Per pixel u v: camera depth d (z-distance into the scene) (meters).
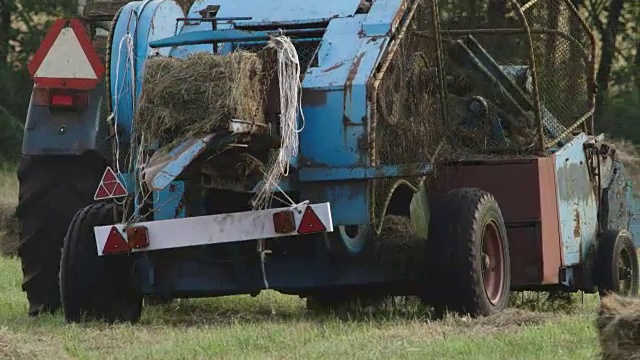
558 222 34.28
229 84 27.56
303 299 37.91
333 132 29.20
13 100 72.88
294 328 28.20
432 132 32.53
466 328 28.20
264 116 28.52
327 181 29.30
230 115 27.52
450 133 34.19
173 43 29.47
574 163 35.81
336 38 30.36
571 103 37.47
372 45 30.02
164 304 36.72
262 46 30.97
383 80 29.77
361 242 30.86
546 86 36.81
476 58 36.19
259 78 28.25
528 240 33.28
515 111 36.06
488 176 33.34
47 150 33.81
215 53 29.38
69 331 28.59
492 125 35.28
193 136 27.59
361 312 33.28
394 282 31.09
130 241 29.20
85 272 30.52
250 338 26.66
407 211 31.45
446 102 33.38
